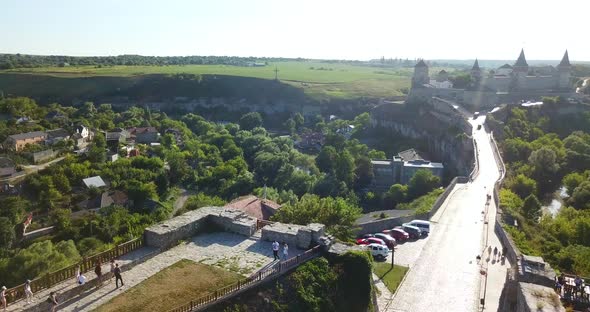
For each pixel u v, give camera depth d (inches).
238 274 1163.9
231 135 6530.5
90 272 1152.8
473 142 4288.9
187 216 1472.7
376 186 4758.9
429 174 3961.6
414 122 6343.5
